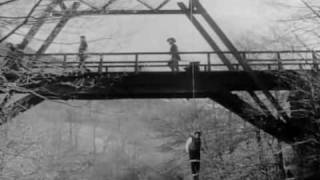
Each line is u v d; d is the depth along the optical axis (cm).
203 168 2755
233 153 2667
